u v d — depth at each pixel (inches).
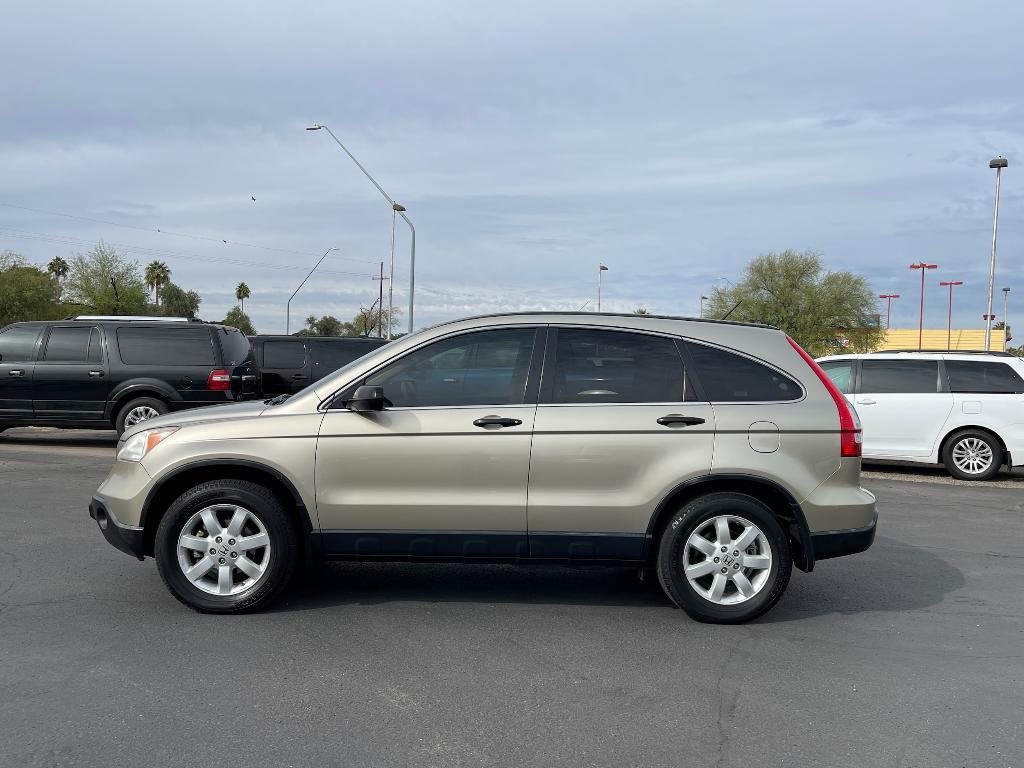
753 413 201.3
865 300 2038.6
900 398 497.4
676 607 217.3
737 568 200.8
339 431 201.2
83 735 139.8
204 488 200.8
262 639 187.5
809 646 189.9
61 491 366.0
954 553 287.0
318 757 133.7
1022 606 224.1
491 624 201.0
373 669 171.0
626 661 178.2
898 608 221.0
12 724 143.5
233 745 137.3
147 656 175.9
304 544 206.4
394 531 201.8
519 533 200.8
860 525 203.0
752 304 2096.5
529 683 165.5
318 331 2706.7
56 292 2118.6
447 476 200.1
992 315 1267.2
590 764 133.4
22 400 509.7
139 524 203.3
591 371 204.8
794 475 199.8
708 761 135.1
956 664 179.9
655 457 199.0
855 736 144.9
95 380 508.4
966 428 486.6
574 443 199.2
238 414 207.8
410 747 137.8
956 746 141.6
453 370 206.1
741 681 168.7
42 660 172.7
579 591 230.2
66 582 227.9
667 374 204.7
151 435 206.2
